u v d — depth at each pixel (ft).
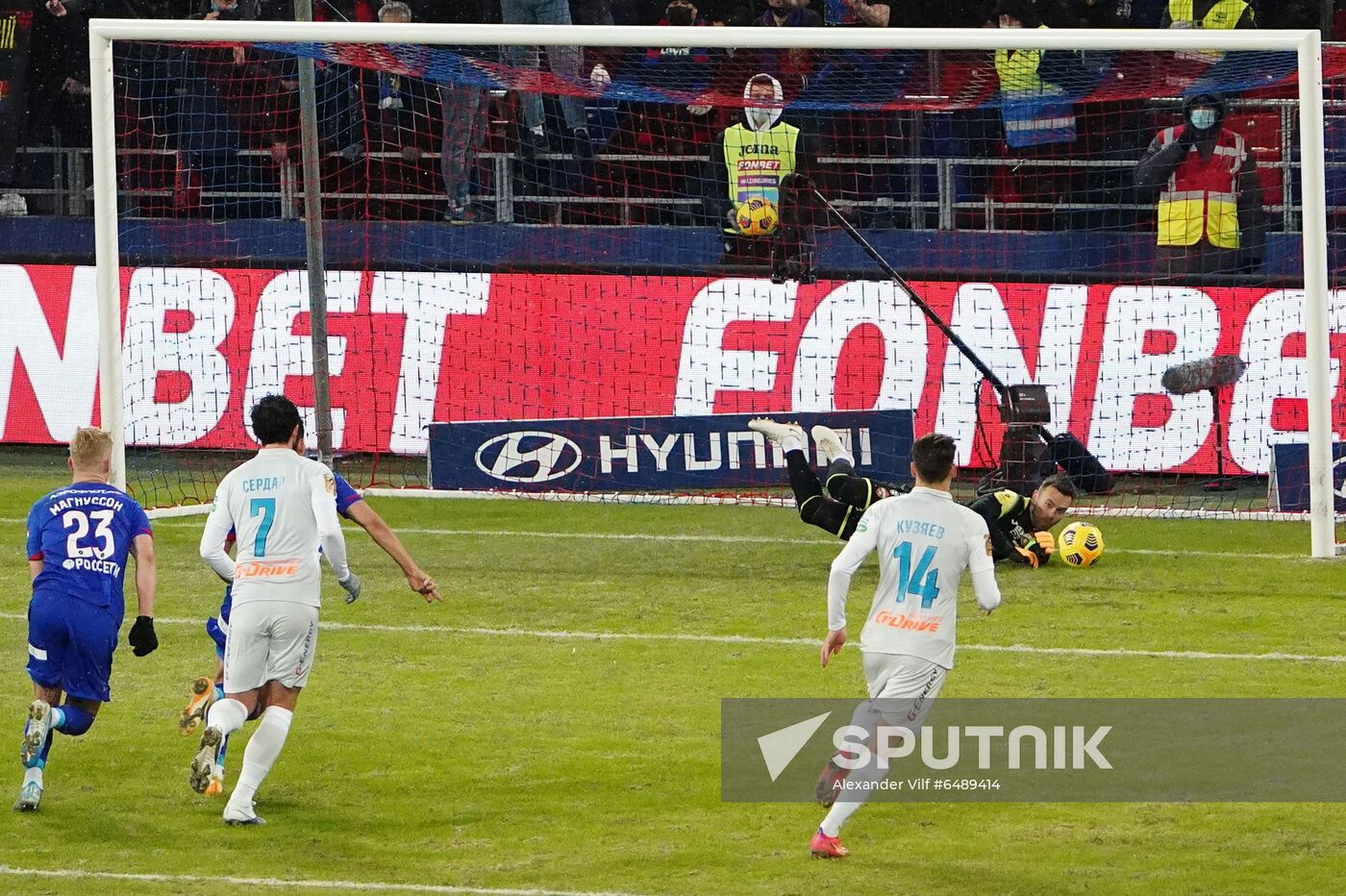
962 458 186.09
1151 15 200.54
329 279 196.03
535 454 179.52
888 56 201.98
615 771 95.09
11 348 199.62
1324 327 147.13
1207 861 80.59
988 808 88.89
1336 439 179.42
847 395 188.44
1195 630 124.88
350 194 204.95
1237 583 140.15
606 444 179.52
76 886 77.61
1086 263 194.49
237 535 88.02
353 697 109.40
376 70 199.82
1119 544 156.66
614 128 211.82
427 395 193.47
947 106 185.57
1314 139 144.87
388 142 212.43
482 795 91.30
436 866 80.59
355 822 87.04
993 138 207.72
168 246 203.21
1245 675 112.98
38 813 87.92
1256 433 182.39
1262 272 190.08
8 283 200.03
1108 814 87.66
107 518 91.09
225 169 210.18
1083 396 185.26
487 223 200.13
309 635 87.56
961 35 142.31
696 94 179.83
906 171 207.62
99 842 83.82
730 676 114.11
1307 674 113.09
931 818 87.40
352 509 91.09
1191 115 187.32
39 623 89.30
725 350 190.39
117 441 150.82
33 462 192.95
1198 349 183.62
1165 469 183.83
